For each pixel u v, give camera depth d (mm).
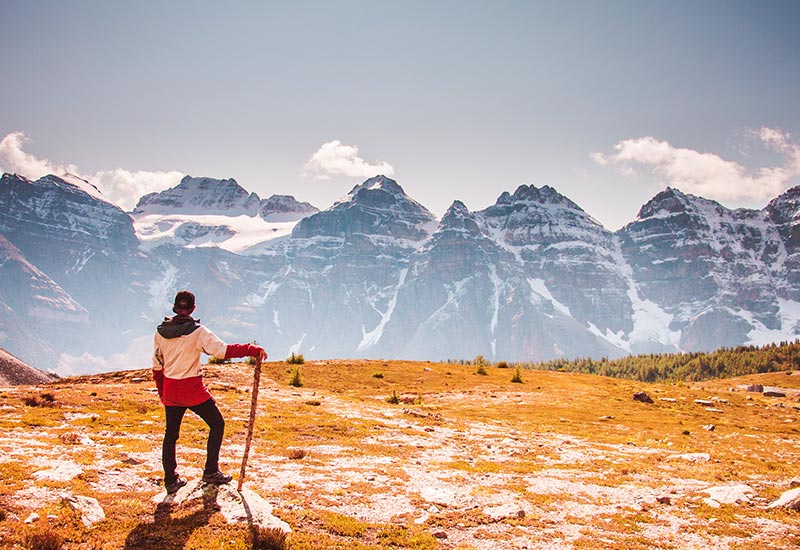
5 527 9648
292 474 15695
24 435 17281
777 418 52031
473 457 22547
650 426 41625
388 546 11203
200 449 17859
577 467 22031
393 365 70750
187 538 10242
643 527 14141
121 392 30406
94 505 11117
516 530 12875
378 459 19641
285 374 56094
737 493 17750
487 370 73688
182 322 11938
